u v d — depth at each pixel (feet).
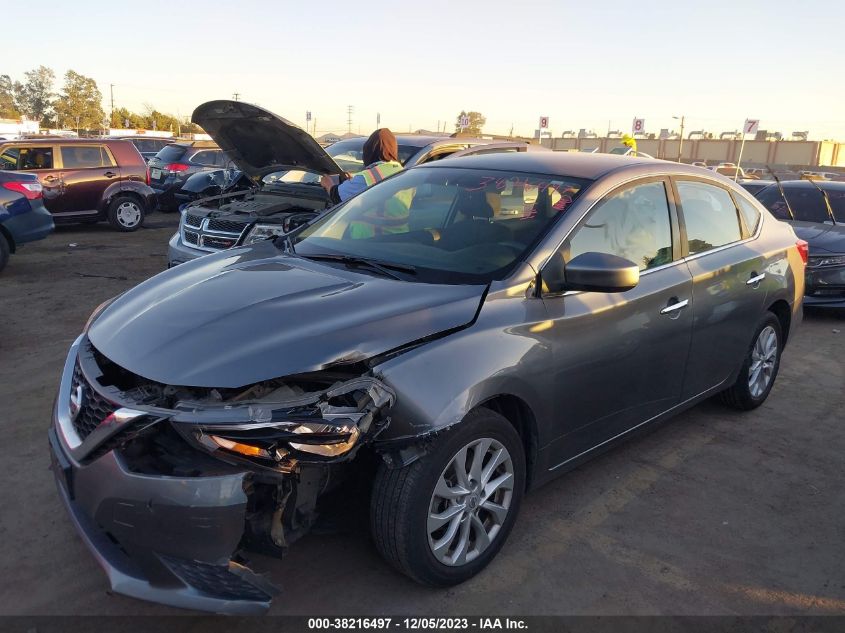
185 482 7.50
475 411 9.27
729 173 95.25
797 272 16.46
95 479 7.89
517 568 10.11
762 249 15.17
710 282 13.19
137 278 28.86
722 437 14.97
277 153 22.45
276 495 8.04
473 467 9.36
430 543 8.98
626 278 9.72
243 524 7.68
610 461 13.67
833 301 24.76
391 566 9.54
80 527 8.32
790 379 19.06
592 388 10.93
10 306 23.58
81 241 38.81
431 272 10.50
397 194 12.98
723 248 14.10
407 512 8.63
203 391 8.04
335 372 8.58
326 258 11.38
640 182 12.41
